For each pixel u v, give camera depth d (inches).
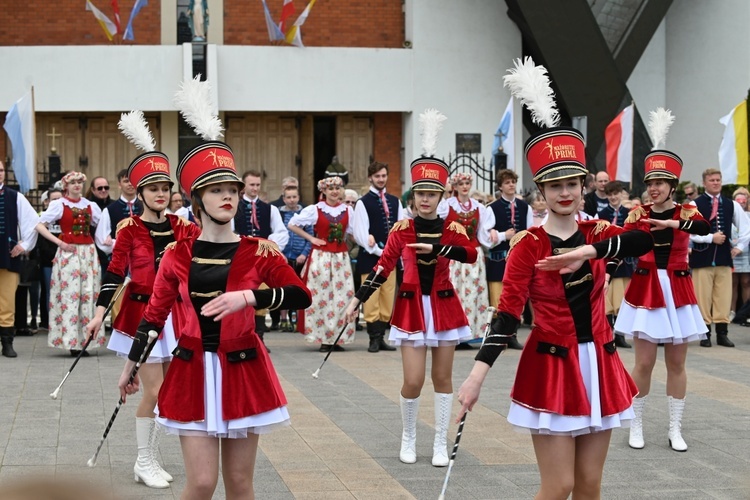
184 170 212.4
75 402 399.9
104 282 299.7
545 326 212.2
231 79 922.7
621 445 344.5
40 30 945.5
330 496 274.5
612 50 913.5
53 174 827.4
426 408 400.2
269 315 707.4
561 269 205.0
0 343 563.2
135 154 962.1
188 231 309.4
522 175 959.0
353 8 971.9
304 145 986.1
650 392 440.1
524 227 594.2
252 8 965.2
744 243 592.7
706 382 465.1
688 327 339.0
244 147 980.6
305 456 321.1
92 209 540.7
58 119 951.6
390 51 941.8
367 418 380.2
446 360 319.3
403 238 328.2
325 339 568.7
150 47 909.8
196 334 205.2
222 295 194.7
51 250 607.8
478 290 585.0
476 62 949.2
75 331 530.6
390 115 980.6
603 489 286.0
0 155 913.5
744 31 947.3
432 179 330.3
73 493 58.9
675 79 1014.4
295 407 399.5
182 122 942.4
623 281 598.2
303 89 932.0
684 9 1001.5
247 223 558.6
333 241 568.1
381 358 540.4
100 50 904.9
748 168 691.4
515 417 211.3
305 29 968.3
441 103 948.0
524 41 952.9
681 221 342.6
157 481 282.2
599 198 618.2
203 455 201.3
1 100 900.0
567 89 900.0
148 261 304.0
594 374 209.6
